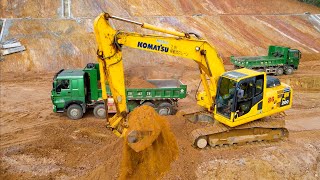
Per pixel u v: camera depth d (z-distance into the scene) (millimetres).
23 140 14758
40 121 16906
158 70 26031
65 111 17266
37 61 26062
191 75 26047
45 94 21109
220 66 13609
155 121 12609
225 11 40812
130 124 12281
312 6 47844
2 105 19078
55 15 31516
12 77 24047
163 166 12359
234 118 13172
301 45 36344
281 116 15188
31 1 32031
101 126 16297
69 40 28312
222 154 13531
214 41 33562
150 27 12211
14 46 26500
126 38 11898
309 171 12984
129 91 16797
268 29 38375
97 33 11352
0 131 15664
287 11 44250
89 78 17359
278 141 14867
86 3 33625
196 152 13430
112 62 11688
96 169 12227
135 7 35500
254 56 29859
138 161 12414
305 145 14641
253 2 43938
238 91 12797
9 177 12008
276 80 14664
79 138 14984
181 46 12805
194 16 36906
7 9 30938
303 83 25984
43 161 13055
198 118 15359
